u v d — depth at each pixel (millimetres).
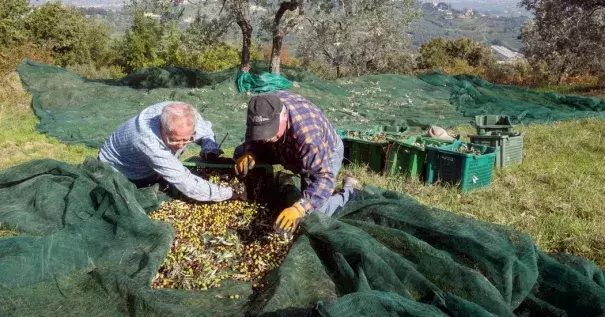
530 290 3832
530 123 11047
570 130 10023
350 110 11781
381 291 3350
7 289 3693
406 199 5016
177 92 12320
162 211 4773
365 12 14391
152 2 13914
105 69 24047
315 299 3564
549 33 17656
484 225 4262
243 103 12000
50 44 24500
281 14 14258
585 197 6262
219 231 4500
